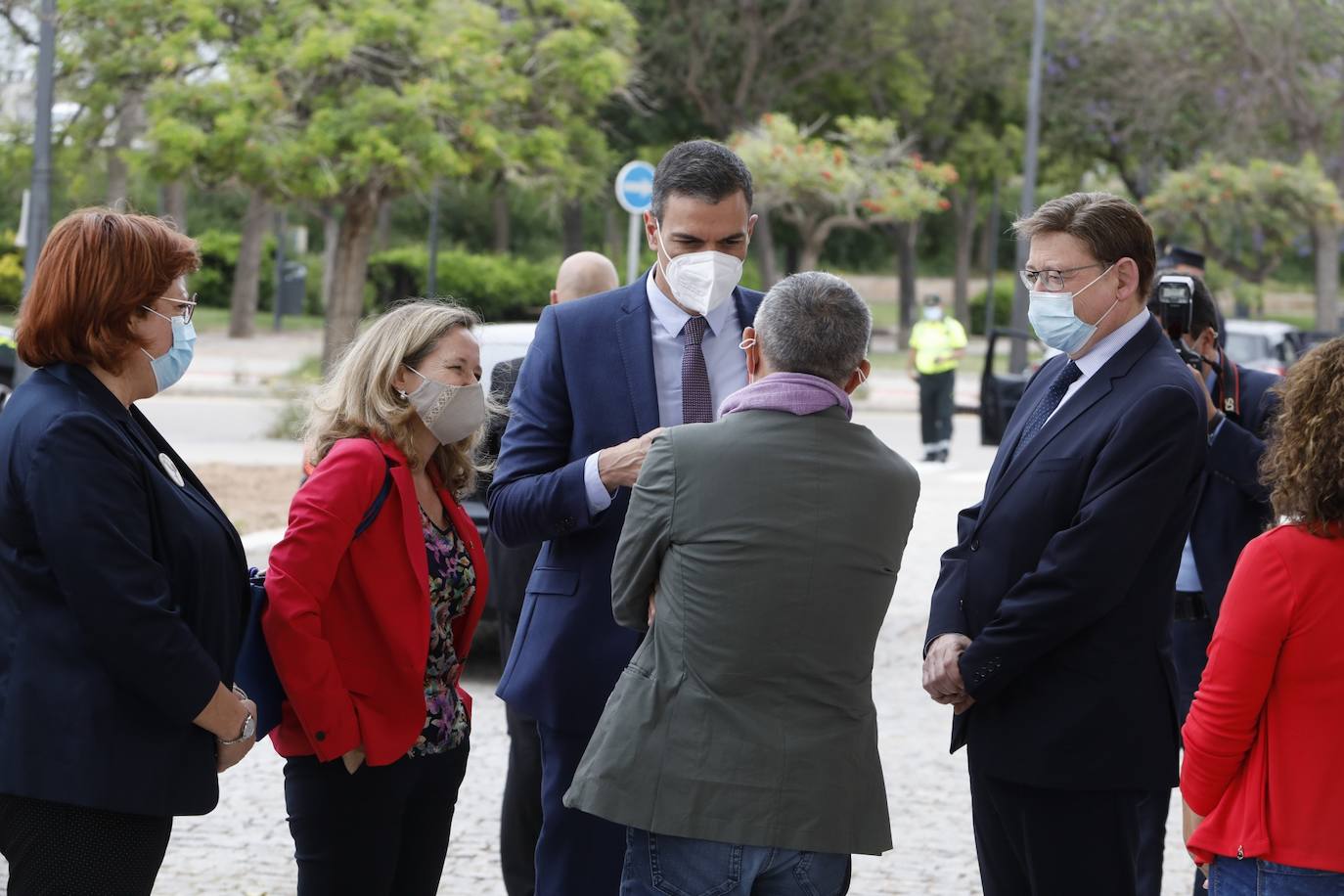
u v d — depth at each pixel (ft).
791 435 9.75
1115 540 10.66
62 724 9.16
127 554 9.15
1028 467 11.45
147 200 120.78
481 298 129.90
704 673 9.57
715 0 110.42
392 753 11.14
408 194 71.36
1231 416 15.47
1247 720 9.08
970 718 11.60
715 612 9.52
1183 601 15.88
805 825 9.46
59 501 9.03
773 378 9.96
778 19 114.83
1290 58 97.86
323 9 64.13
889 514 9.91
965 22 119.34
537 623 12.28
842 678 9.76
